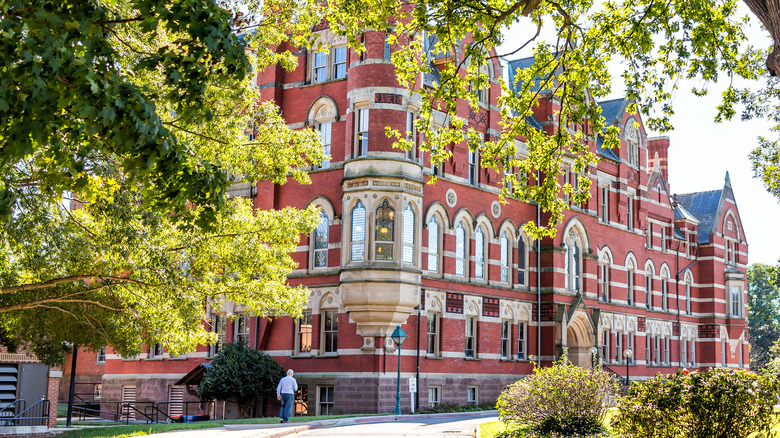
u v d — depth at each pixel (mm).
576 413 18938
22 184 17188
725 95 21484
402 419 29719
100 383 45844
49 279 19875
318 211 25516
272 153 23344
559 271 43531
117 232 18484
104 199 18344
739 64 20969
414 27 21141
